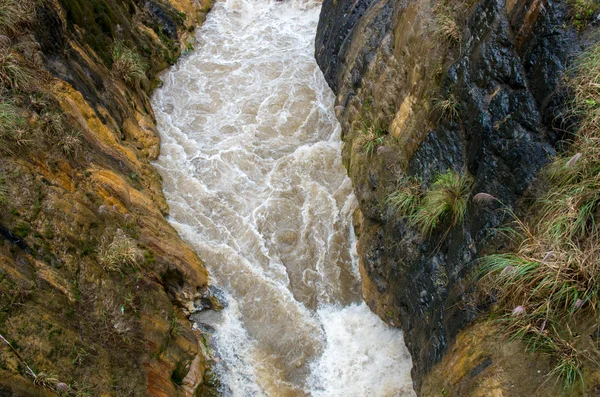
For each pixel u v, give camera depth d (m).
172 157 9.98
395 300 7.08
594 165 4.72
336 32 10.91
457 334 5.54
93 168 7.47
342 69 10.37
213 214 8.98
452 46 6.67
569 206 4.73
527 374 4.59
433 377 5.79
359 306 7.92
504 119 5.61
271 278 8.16
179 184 9.46
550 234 4.82
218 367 7.21
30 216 6.12
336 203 9.14
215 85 11.80
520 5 5.56
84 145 7.55
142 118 10.05
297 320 7.71
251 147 10.22
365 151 8.38
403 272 6.88
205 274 8.08
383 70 8.56
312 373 7.22
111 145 8.36
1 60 6.89
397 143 7.71
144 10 11.93
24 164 6.43
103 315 6.17
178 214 8.88
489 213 5.55
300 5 14.20
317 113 10.96
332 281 8.17
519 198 5.29
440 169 6.61
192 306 7.64
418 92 7.32
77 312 5.95
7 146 6.35
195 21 13.45
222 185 9.49
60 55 8.16
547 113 5.20
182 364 6.82
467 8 6.53
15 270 5.58
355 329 7.66
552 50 5.21
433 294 6.20
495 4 5.95
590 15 4.99
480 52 6.04
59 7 8.45
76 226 6.57
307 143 10.32
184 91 11.62
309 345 7.46
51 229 6.25
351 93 9.66
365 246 7.80
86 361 5.69
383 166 7.75
